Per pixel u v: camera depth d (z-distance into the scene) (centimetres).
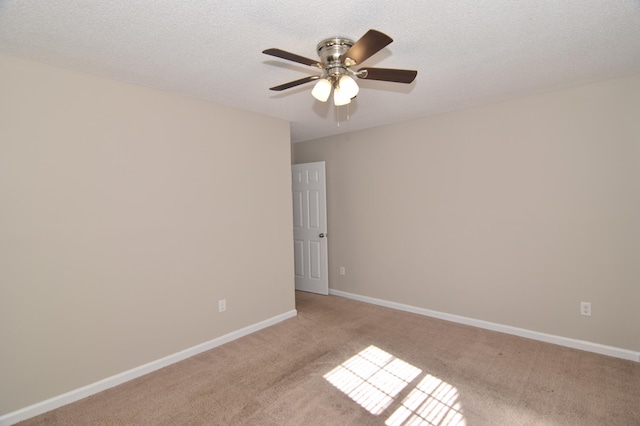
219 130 303
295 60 172
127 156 244
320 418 197
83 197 224
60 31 172
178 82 247
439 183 351
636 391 215
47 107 210
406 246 381
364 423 192
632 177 250
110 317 236
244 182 324
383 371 249
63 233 216
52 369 212
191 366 263
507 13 163
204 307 291
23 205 201
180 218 275
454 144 338
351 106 316
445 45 196
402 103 310
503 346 285
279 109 322
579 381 228
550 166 284
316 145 470
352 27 173
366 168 413
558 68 233
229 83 250
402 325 340
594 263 267
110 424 195
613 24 175
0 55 194
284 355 279
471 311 335
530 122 293
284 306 362
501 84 263
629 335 254
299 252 481
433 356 271
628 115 249
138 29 172
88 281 226
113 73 228
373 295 415
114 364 238
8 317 197
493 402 208
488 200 319
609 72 242
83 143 224
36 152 205
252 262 331
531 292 298
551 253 287
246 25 170
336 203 449
